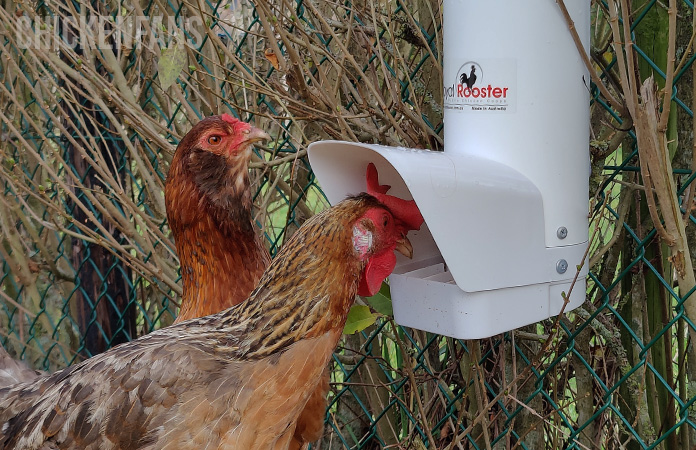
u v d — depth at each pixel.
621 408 1.43
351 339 1.78
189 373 1.19
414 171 1.09
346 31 1.57
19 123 2.17
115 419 1.20
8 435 1.31
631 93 1.12
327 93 1.48
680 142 1.30
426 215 1.09
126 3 2.01
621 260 1.39
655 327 1.37
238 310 1.26
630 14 1.23
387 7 1.43
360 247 1.22
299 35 1.62
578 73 1.17
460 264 1.12
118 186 1.83
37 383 1.35
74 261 2.22
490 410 1.50
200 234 1.48
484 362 1.49
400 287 1.25
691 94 1.28
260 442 1.20
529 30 1.13
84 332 2.25
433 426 1.57
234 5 1.88
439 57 1.42
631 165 1.31
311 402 1.35
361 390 1.81
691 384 1.34
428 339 1.57
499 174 1.14
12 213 2.46
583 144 1.19
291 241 1.24
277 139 1.64
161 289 1.94
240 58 1.78
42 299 2.32
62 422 1.23
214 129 1.45
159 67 1.56
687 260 1.19
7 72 2.07
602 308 1.31
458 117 1.19
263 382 1.20
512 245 1.15
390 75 1.51
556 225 1.18
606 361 1.44
